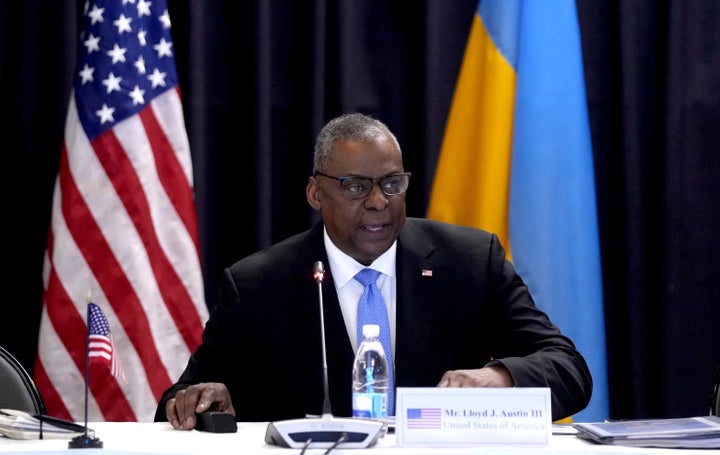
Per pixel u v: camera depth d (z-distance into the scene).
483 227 11.86
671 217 12.57
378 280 8.89
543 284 11.70
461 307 8.89
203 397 7.49
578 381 8.21
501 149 11.92
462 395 6.37
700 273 12.71
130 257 11.29
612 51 13.04
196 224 11.78
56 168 12.49
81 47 11.70
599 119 13.08
